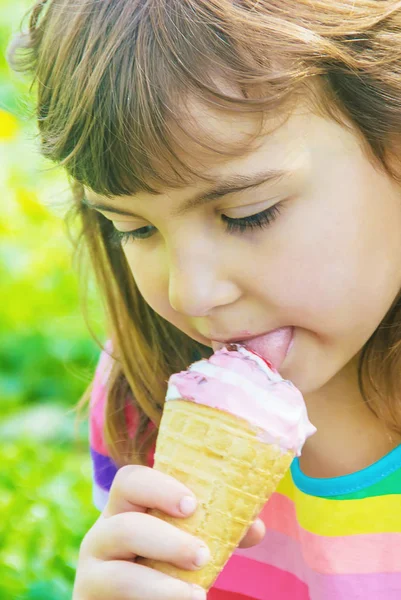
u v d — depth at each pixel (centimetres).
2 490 397
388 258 236
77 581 228
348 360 245
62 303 657
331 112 223
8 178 683
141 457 310
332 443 275
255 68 214
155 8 222
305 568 281
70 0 238
